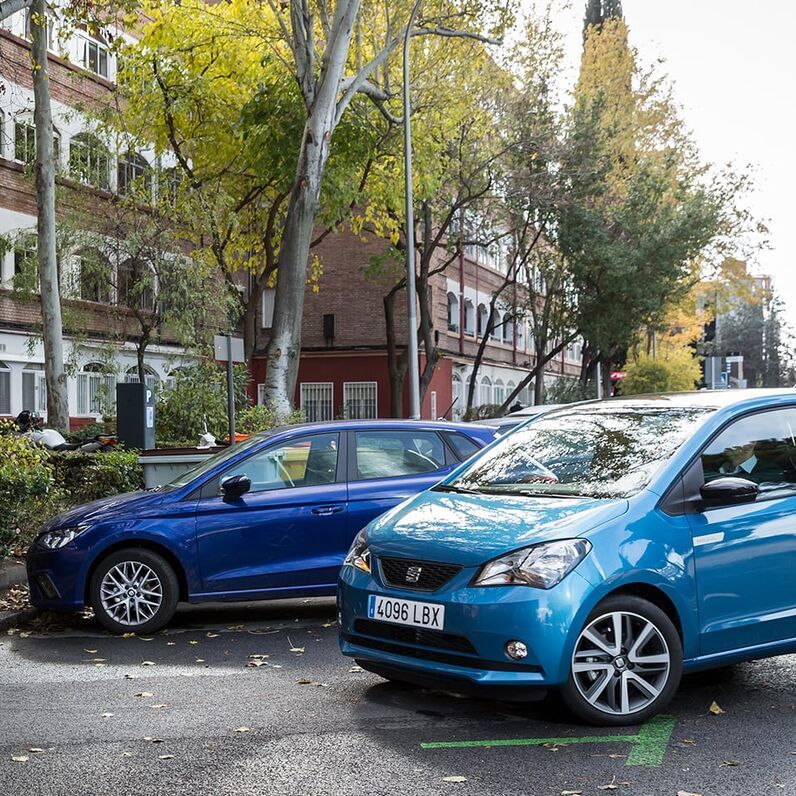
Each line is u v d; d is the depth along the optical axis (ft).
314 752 16.51
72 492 44.45
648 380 163.53
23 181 88.69
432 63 90.58
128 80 83.82
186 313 75.66
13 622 29.01
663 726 17.88
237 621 29.53
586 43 135.74
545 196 109.81
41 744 17.13
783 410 21.06
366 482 28.84
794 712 18.83
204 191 81.46
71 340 85.30
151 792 14.71
